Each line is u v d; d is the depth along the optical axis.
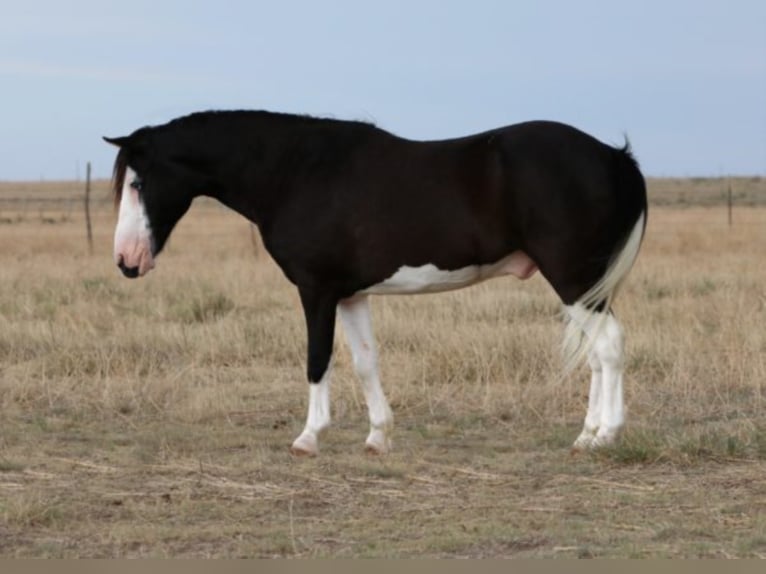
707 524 9.70
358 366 12.89
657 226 60.50
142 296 25.98
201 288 26.98
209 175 13.18
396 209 12.40
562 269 12.14
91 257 39.56
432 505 10.53
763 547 9.05
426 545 9.21
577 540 9.30
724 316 20.62
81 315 22.19
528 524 9.82
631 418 14.39
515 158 12.12
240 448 13.13
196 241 52.44
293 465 12.15
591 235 12.08
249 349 18.70
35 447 13.13
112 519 10.19
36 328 19.92
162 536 9.54
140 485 11.32
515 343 17.61
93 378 16.91
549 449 12.90
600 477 11.44
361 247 12.50
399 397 15.49
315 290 12.76
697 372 16.55
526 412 14.85
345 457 12.55
